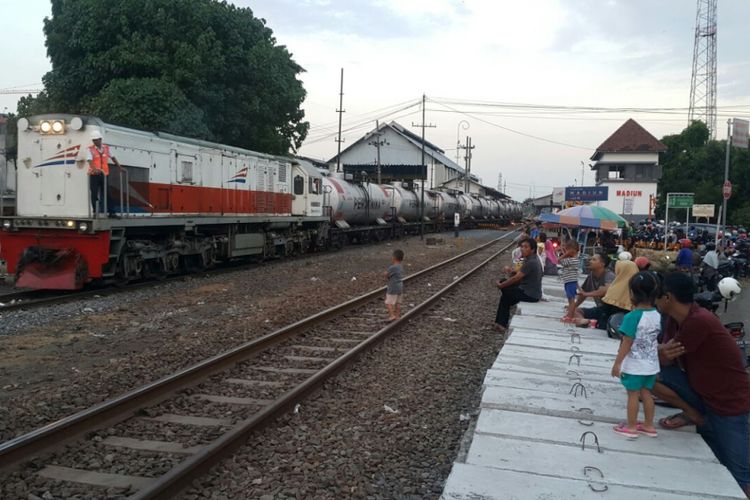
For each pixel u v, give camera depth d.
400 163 72.12
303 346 9.39
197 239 18.03
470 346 10.00
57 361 8.23
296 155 33.16
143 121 22.14
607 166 56.50
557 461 4.13
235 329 10.45
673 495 3.64
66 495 4.47
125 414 6.07
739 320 12.50
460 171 89.56
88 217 13.72
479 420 4.92
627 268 8.73
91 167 13.49
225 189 19.36
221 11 25.33
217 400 6.68
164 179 16.16
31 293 13.95
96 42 23.61
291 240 25.66
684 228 30.14
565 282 9.91
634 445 4.46
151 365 7.94
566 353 7.27
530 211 118.94
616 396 5.57
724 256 19.25
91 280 14.27
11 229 13.89
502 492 3.63
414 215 45.56
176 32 24.14
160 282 16.12
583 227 19.11
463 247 36.06
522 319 9.70
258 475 4.87
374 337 9.52
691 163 49.81
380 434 5.93
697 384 4.77
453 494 3.59
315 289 15.95
